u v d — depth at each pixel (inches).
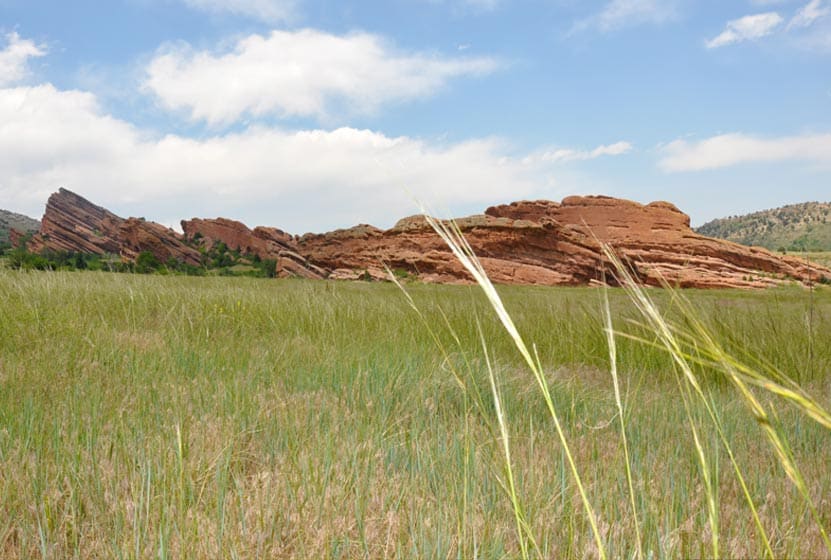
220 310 362.9
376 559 100.3
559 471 128.3
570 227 3046.3
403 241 3031.5
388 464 140.8
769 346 289.9
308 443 148.8
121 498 121.3
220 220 4576.8
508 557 96.3
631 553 98.3
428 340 331.0
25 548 100.7
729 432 173.2
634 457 147.0
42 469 125.9
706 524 109.5
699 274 2664.9
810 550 104.3
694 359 51.9
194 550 97.6
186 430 152.4
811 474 146.0
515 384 222.4
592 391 231.9
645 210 3095.5
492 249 2812.5
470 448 127.2
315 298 423.2
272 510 112.6
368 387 209.0
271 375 221.3
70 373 212.7
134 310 363.9
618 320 333.1
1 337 259.4
